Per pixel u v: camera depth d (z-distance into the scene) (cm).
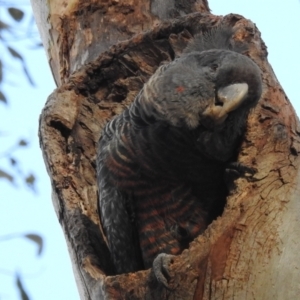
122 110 1107
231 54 959
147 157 944
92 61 1089
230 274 768
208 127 938
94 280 867
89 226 977
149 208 956
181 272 765
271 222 800
